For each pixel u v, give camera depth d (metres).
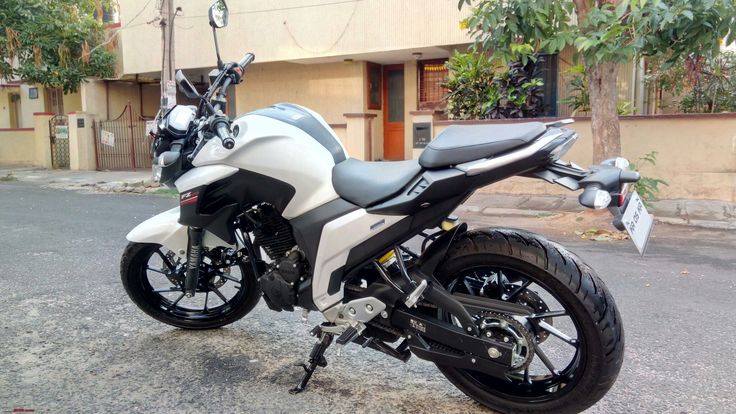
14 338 3.88
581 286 2.54
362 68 14.30
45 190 12.56
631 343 3.75
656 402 2.99
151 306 3.96
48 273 5.41
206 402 3.04
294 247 3.11
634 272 5.43
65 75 16.25
